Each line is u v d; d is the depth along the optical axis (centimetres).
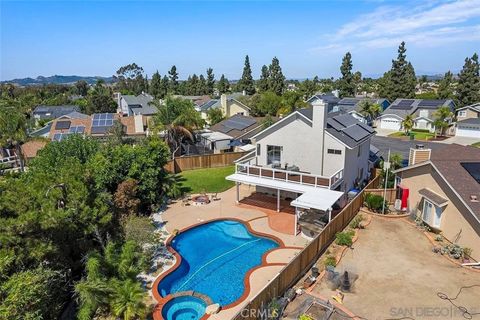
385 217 2611
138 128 5844
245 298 1675
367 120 8331
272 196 3250
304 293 1628
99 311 1590
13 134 4584
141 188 2784
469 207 1917
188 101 5153
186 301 1703
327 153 2933
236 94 10306
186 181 3794
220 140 5084
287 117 3020
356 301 1576
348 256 2016
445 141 6525
